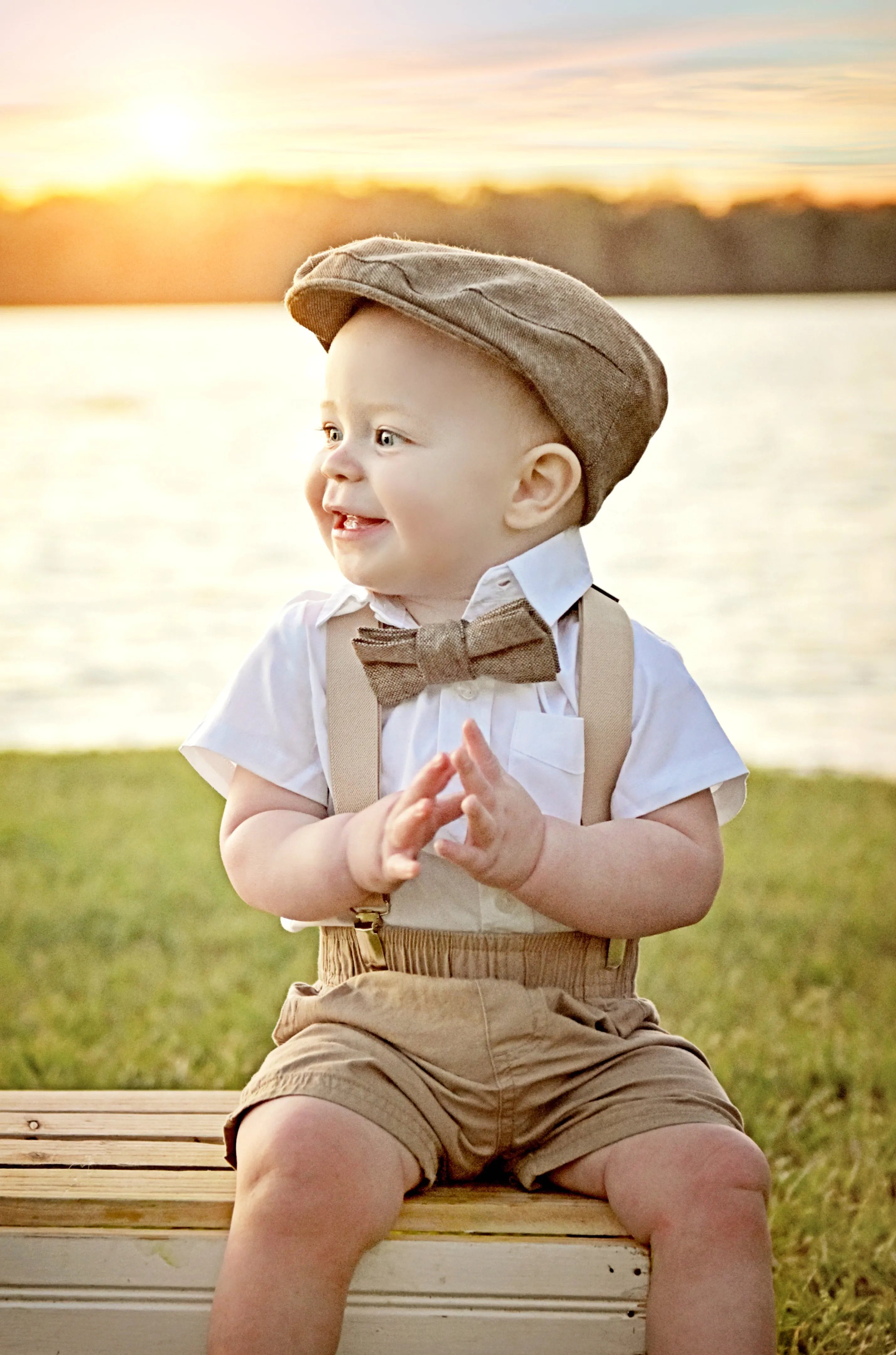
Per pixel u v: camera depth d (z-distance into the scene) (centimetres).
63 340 4397
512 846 186
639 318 4950
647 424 215
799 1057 362
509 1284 182
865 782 670
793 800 636
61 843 561
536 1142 195
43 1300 187
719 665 948
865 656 971
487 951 198
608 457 210
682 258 2544
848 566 1254
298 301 212
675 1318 174
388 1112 185
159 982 423
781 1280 265
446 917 198
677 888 199
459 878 198
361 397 202
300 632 215
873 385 2741
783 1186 297
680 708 211
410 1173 186
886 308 5528
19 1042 375
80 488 1702
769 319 4866
